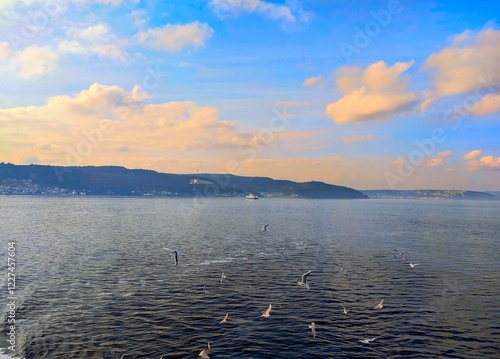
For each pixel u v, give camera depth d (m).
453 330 33.78
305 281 37.81
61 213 163.75
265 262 61.09
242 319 35.59
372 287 46.53
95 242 80.38
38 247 73.06
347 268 56.94
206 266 57.53
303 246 78.56
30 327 33.41
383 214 196.50
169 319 35.44
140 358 28.12
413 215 191.00
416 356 29.08
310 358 28.56
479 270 56.38
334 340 31.47
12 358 28.09
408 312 37.94
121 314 36.62
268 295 42.88
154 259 62.28
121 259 62.03
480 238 94.69
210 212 193.00
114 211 184.50
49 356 28.36
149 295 42.53
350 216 177.00
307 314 37.03
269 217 163.38
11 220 127.25
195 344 30.42
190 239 87.12
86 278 49.53
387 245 81.12
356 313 37.47
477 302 41.22
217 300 40.97
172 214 171.75
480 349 30.34
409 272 54.62
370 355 29.16
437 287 46.81
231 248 74.94
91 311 37.38
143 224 122.06
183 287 45.72
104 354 28.69
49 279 48.91
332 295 43.06
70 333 32.25
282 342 31.00
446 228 121.75
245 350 29.55
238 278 50.28
